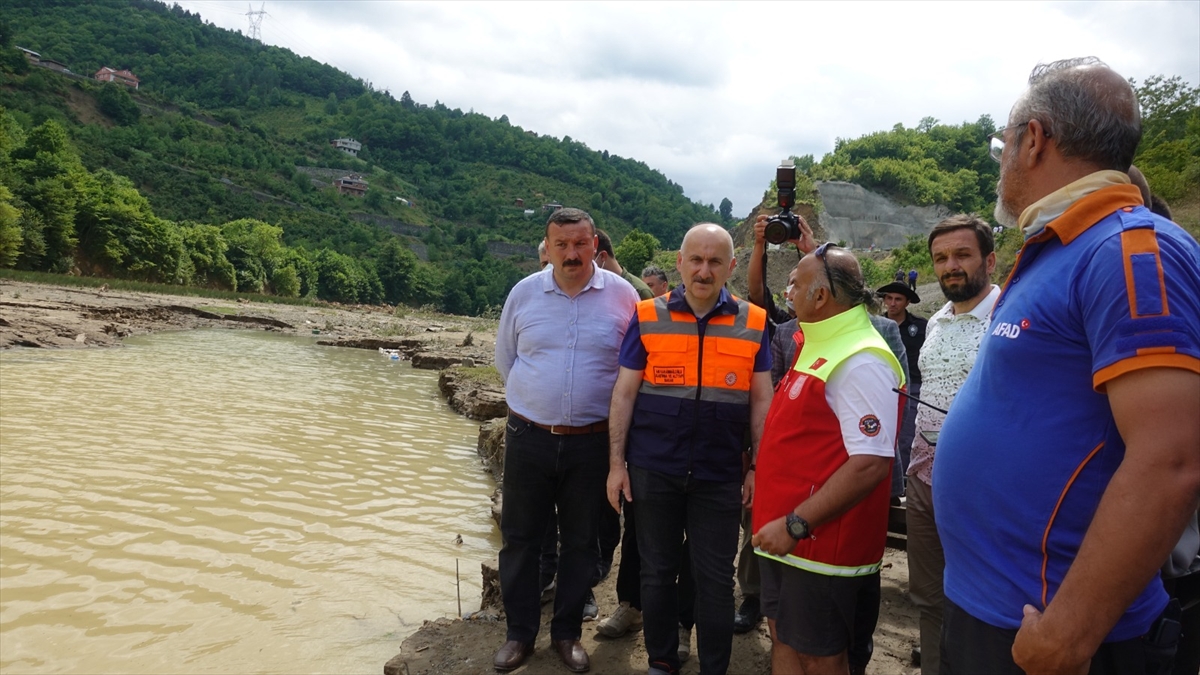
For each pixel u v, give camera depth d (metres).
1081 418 1.73
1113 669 1.78
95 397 14.27
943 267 3.58
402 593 6.34
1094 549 1.55
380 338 32.84
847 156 97.12
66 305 30.59
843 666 2.86
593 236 4.16
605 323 4.13
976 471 1.90
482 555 7.38
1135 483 1.51
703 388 3.58
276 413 14.16
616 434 3.76
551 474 4.10
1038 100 1.91
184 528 7.56
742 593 4.80
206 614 5.75
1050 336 1.77
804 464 2.84
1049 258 1.85
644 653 4.23
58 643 5.19
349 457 11.05
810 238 4.45
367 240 125.56
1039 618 1.67
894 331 4.15
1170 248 1.63
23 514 7.63
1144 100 37.97
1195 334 1.54
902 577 5.37
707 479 3.58
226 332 34.16
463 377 18.75
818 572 2.77
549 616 4.85
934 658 3.42
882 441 2.71
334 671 4.99
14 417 11.96
